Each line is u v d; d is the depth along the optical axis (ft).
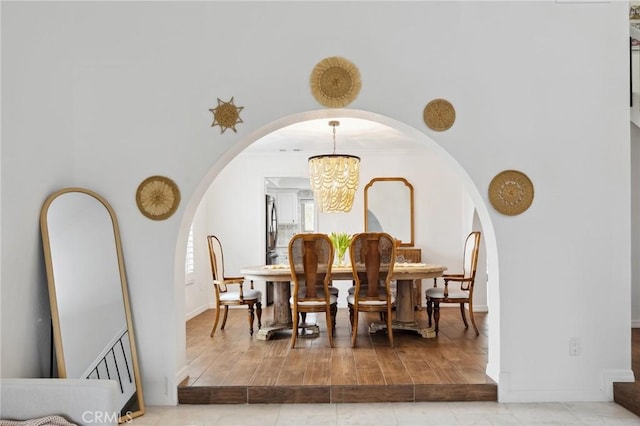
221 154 11.84
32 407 7.80
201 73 11.92
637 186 18.98
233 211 25.64
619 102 11.81
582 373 11.64
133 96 11.89
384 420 10.50
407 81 11.86
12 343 9.57
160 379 11.64
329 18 11.93
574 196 11.73
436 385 11.65
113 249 11.56
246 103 11.91
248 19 11.97
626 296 11.69
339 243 19.53
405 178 25.26
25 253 10.01
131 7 11.93
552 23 11.82
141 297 11.71
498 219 11.71
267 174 25.67
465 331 18.56
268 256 26.45
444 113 11.78
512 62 11.82
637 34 15.02
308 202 35.12
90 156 11.84
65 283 10.43
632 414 10.74
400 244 24.91
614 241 11.72
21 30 10.09
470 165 11.77
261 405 11.53
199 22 11.96
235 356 14.64
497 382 11.69
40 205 10.52
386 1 11.93
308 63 11.91
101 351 10.76
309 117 12.59
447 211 25.09
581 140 11.77
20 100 9.99
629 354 11.66
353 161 18.93
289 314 18.38
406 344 16.22
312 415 10.84
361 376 12.40
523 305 11.65
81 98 11.87
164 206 11.80
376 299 16.01
